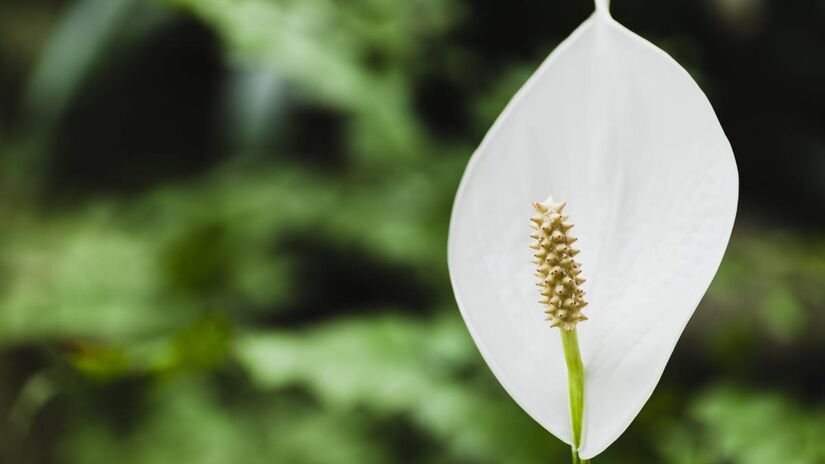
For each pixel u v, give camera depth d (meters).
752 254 1.66
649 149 0.68
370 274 2.23
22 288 2.03
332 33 1.92
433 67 2.12
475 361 1.58
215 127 2.85
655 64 0.68
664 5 2.14
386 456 1.79
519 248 0.69
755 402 1.33
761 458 1.26
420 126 1.95
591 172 0.69
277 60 1.83
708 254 0.66
